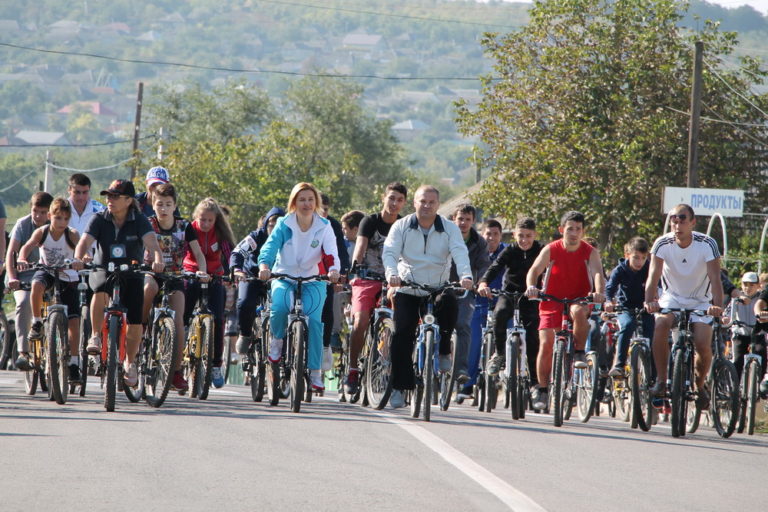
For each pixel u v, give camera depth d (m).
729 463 31.06
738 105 142.00
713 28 145.50
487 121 146.50
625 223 139.00
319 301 39.84
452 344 43.50
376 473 25.84
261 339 42.94
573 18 145.75
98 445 28.72
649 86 141.62
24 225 45.38
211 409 38.28
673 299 39.22
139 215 38.41
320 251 39.97
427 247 38.53
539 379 41.44
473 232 47.78
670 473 28.36
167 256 41.34
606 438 35.34
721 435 38.78
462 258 38.25
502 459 28.78
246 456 27.62
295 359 38.09
